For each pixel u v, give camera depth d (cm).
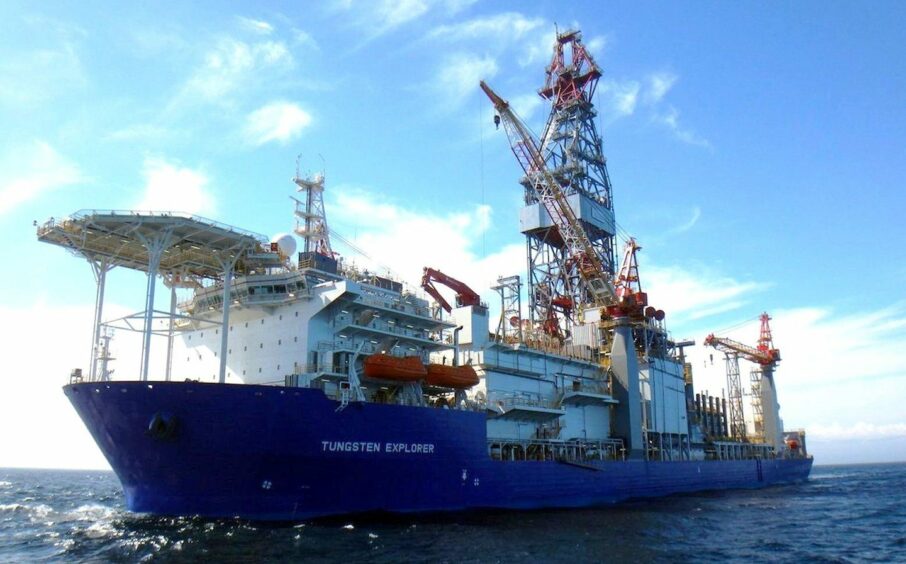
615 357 6950
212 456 3719
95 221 3819
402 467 4328
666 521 4800
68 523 4397
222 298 4688
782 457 10456
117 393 3669
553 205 7250
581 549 3528
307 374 4172
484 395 5475
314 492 3975
